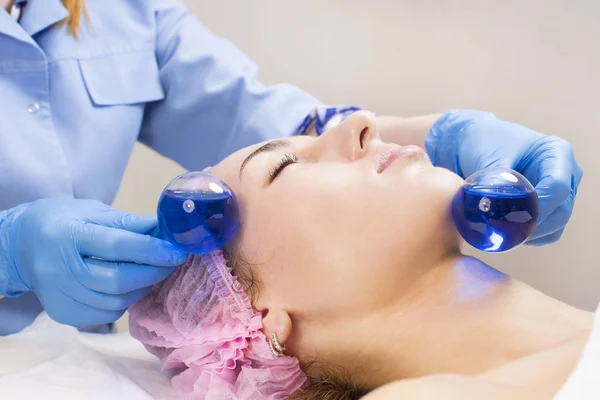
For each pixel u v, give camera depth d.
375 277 0.82
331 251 0.83
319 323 0.86
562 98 1.46
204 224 0.79
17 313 1.14
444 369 0.78
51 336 0.99
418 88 1.59
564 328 0.76
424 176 0.85
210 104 1.32
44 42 1.18
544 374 0.68
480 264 0.86
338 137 0.90
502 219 0.77
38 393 0.79
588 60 1.43
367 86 1.63
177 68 1.32
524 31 1.47
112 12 1.28
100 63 1.23
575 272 1.50
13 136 1.11
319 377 0.88
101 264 0.88
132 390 0.85
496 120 1.07
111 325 1.33
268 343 0.85
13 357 0.91
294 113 1.28
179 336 0.89
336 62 1.65
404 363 0.82
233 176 0.92
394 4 1.57
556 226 0.96
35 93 1.15
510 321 0.78
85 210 0.96
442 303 0.82
